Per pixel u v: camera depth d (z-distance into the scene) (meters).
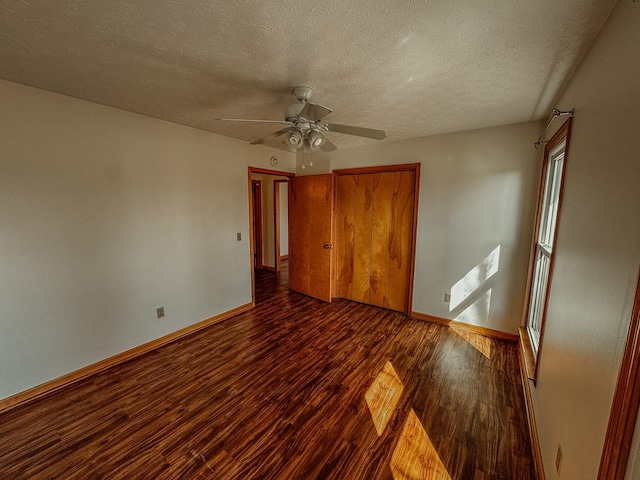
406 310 3.76
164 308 2.96
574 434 1.12
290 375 2.40
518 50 1.47
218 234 3.46
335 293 4.46
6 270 1.99
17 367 2.05
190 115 2.64
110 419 1.91
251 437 1.76
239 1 1.13
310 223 4.30
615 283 0.91
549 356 1.62
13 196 1.99
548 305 1.78
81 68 1.73
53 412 1.97
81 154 2.29
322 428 1.83
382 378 2.35
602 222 1.07
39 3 1.15
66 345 2.29
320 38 1.39
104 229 2.46
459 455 1.63
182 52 1.54
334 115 2.55
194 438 1.75
